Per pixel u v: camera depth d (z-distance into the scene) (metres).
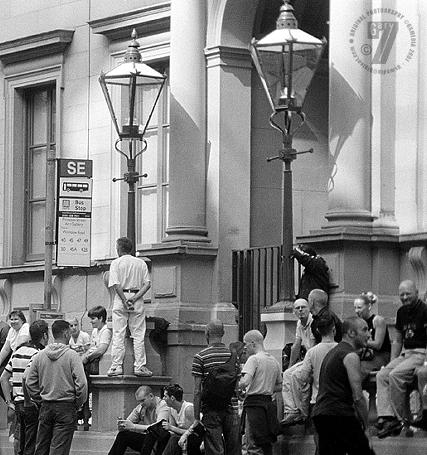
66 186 28.81
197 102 29.33
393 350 22.34
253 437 23.25
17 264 35.19
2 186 35.50
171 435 24.84
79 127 33.66
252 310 28.72
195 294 28.92
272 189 29.72
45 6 34.78
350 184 25.62
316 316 23.41
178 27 29.48
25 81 35.09
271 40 25.20
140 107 32.12
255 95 29.59
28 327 28.80
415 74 25.44
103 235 32.91
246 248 29.08
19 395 26.09
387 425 21.94
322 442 19.98
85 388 24.20
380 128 25.64
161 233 31.62
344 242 25.23
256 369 23.31
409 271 25.20
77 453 27.33
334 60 25.91
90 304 32.84
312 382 22.78
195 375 23.55
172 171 29.34
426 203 25.16
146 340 28.17
